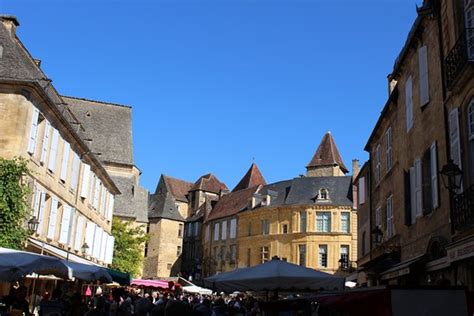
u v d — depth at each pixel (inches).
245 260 2282.2
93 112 1900.8
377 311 233.6
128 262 1681.8
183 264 2842.0
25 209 721.6
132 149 1909.4
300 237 2068.2
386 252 791.1
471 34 472.7
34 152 775.1
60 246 951.6
